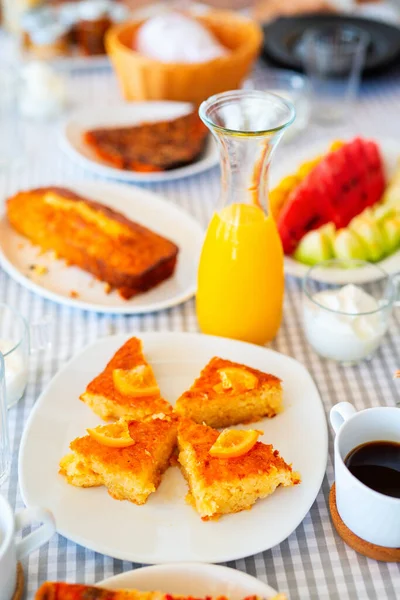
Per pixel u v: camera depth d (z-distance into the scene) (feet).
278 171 3.96
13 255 3.55
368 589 2.46
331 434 2.87
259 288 3.00
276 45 4.80
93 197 3.84
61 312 3.33
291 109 2.77
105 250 3.37
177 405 2.82
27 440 2.72
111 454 2.60
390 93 4.82
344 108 4.60
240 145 2.75
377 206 3.74
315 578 2.48
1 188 3.95
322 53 4.44
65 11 5.28
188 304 3.39
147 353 3.04
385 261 3.46
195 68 4.18
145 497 2.59
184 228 3.70
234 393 2.82
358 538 2.52
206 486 2.53
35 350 3.15
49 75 4.57
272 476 2.57
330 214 3.54
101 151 4.08
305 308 3.10
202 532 2.52
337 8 5.63
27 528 2.58
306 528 2.60
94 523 2.53
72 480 2.61
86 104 4.66
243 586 2.34
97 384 2.86
